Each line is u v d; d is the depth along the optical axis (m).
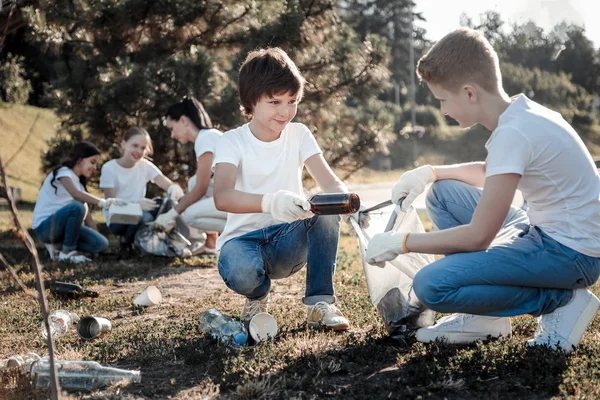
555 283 3.15
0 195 2.40
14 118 20.89
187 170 10.74
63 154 11.20
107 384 3.00
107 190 7.65
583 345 3.28
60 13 9.23
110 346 3.50
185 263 6.85
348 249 8.47
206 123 7.00
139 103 9.86
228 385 2.93
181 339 3.71
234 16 10.56
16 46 17.27
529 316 3.99
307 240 3.91
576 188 3.11
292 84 3.66
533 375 2.88
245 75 3.71
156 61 10.07
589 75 53.69
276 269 3.96
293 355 3.29
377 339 3.55
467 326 3.45
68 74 10.59
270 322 3.63
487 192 3.02
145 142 7.66
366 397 2.74
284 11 10.52
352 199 3.40
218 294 5.16
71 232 7.10
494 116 3.17
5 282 5.77
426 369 2.97
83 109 10.55
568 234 3.13
